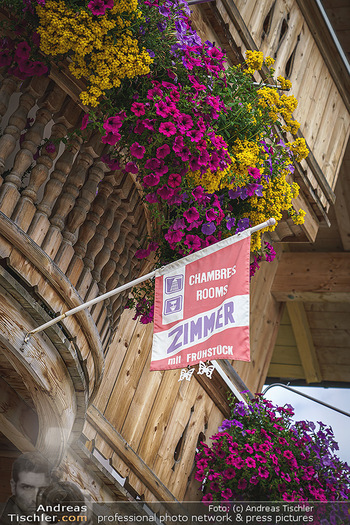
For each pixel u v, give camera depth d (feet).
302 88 21.71
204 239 12.14
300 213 13.16
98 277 11.64
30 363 10.77
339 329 33.50
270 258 13.96
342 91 23.79
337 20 27.50
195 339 10.81
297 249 30.55
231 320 10.64
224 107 11.60
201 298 11.01
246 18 18.94
